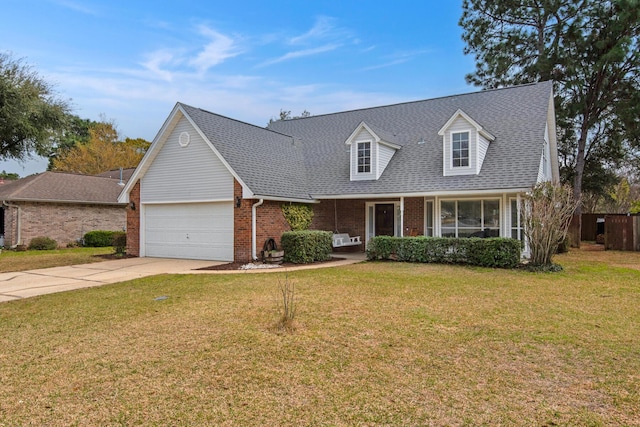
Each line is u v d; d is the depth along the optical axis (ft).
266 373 14.78
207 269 41.96
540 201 39.63
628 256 53.26
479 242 41.88
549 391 13.28
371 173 54.65
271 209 49.73
